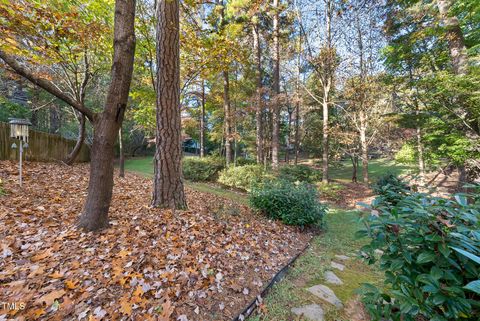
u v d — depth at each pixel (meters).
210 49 6.03
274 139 9.99
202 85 10.91
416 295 1.11
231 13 8.09
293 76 12.23
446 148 5.80
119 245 2.42
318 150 15.88
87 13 5.27
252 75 11.25
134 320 1.55
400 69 7.61
